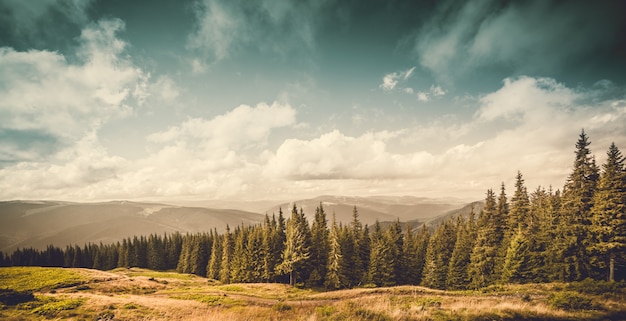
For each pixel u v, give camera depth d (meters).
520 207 46.41
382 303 16.70
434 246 61.59
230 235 81.12
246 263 65.25
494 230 48.09
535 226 43.69
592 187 33.94
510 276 39.06
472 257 46.66
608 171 31.78
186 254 96.88
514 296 22.91
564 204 36.28
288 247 58.34
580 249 33.06
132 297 32.38
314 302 30.05
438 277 54.22
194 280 68.06
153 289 46.53
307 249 57.69
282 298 37.03
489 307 14.52
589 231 32.00
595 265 31.91
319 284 59.41
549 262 37.16
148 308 24.61
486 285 43.56
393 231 64.94
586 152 35.19
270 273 61.66
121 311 23.17
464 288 49.06
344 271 55.97
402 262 59.72
